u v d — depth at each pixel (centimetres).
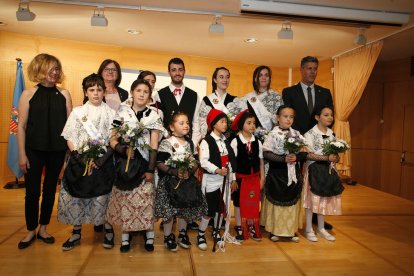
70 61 585
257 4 381
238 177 303
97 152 258
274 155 301
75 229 283
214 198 284
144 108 273
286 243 305
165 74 636
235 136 312
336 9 398
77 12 427
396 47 571
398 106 669
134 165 261
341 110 599
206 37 524
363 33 458
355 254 283
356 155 703
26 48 559
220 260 263
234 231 334
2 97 539
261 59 663
